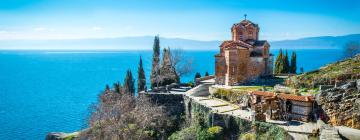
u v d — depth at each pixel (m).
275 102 58.78
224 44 89.25
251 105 63.56
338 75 63.31
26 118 117.88
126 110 73.75
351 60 74.12
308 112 56.16
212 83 90.56
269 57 91.88
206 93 81.62
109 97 80.06
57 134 81.94
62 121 113.00
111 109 70.88
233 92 71.56
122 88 97.81
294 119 57.34
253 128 55.22
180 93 82.25
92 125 71.81
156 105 76.00
